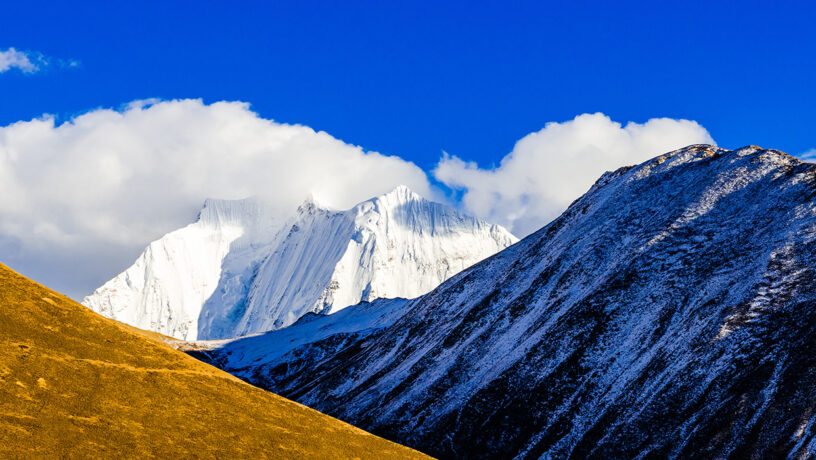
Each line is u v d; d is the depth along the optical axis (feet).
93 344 208.33
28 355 187.01
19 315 203.92
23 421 162.40
